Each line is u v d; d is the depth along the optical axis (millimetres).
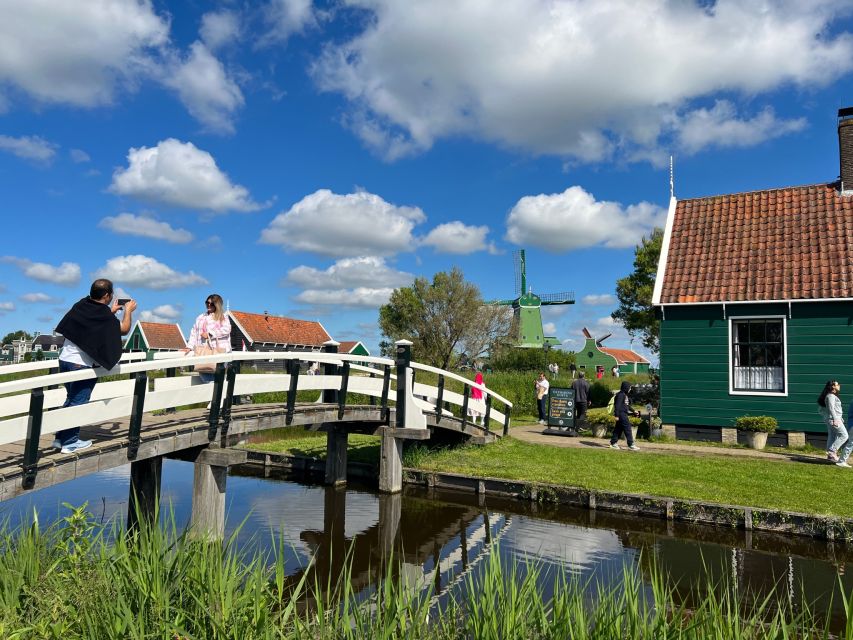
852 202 13359
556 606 3291
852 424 10945
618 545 7430
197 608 3186
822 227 13344
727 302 13062
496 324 45156
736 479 9609
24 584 3500
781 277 12938
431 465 11430
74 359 5613
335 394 11398
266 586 3562
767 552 7188
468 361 45094
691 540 7668
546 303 61812
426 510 9297
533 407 21547
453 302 44562
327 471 11203
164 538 3904
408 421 10570
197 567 3488
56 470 5297
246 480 11656
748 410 12930
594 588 5613
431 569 6414
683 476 9922
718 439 13328
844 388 11977
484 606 3250
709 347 13422
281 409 8859
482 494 10297
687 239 14805
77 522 4160
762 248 13711
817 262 12781
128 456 5992
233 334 40625
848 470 10023
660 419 14391
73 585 3453
